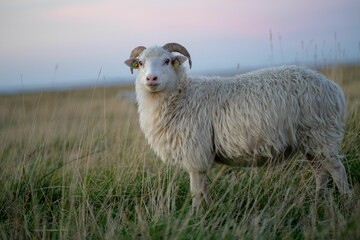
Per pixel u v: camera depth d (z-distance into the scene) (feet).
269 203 14.02
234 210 14.52
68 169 19.01
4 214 15.79
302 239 12.43
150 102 16.46
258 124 14.85
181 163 16.17
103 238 12.92
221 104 15.53
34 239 13.48
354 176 16.57
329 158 15.10
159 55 16.47
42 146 20.67
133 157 18.99
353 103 22.04
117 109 51.03
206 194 15.79
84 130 22.02
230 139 15.33
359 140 18.30
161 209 14.05
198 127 15.62
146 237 12.38
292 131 14.90
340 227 12.00
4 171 18.53
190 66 17.43
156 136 16.47
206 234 12.48
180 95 16.16
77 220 14.08
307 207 14.49
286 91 14.92
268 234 12.30
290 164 16.37
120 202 15.55
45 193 17.20
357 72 25.00
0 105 81.61
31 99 88.58
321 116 14.94
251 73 16.26
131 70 17.94
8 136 23.20
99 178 18.12
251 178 15.99
